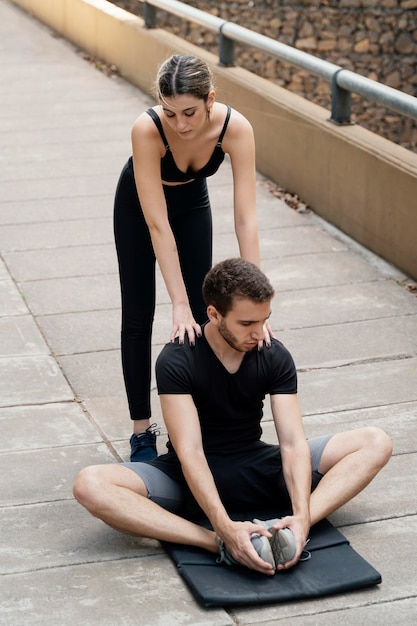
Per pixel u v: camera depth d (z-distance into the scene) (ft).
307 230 22.71
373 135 21.94
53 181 25.63
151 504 11.20
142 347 13.42
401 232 20.21
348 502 12.50
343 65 47.80
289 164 24.79
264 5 50.42
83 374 16.16
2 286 19.58
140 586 10.78
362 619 10.19
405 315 18.29
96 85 35.14
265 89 25.98
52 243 21.79
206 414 11.55
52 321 18.10
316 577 10.66
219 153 12.42
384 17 45.73
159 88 11.35
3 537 11.76
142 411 13.57
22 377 15.93
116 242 13.28
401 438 14.03
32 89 34.55
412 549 11.48
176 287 12.20
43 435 14.19
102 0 39.45
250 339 10.86
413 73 45.16
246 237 12.49
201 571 10.75
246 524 10.62
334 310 18.56
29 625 10.12
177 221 13.34
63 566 11.17
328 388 15.60
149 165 12.18
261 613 10.30
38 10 45.85
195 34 53.11
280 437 11.33
